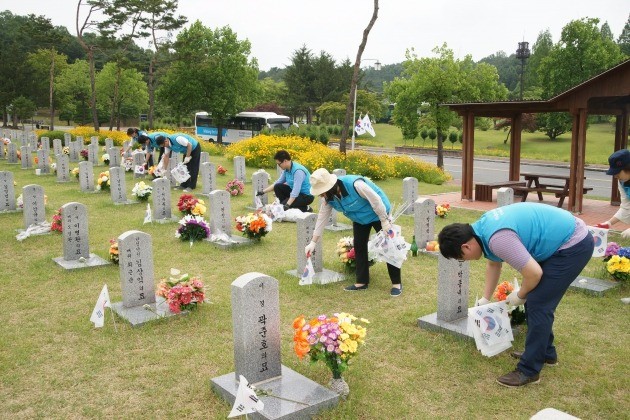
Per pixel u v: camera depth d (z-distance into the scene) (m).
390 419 4.05
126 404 4.27
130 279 6.25
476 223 4.35
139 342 5.42
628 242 9.92
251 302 4.23
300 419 3.96
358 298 6.77
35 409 4.20
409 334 5.64
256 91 46.62
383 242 6.41
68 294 6.87
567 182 15.01
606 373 4.76
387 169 20.12
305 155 20.91
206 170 14.66
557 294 4.30
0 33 86.94
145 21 42.56
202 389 4.48
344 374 4.73
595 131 58.56
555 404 4.25
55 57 65.31
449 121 27.64
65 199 13.66
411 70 28.17
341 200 6.39
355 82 21.55
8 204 11.89
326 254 9.05
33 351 5.21
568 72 39.03
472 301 6.73
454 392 4.46
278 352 4.45
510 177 17.19
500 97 28.64
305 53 71.31
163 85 44.22
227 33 41.91
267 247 9.37
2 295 6.80
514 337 5.46
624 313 6.23
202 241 9.67
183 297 6.01
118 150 20.52
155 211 11.35
